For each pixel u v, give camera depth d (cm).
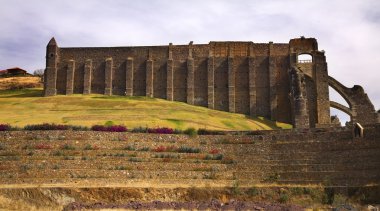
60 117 9938
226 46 13388
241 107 12988
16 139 6994
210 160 6831
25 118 9750
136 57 13412
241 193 5881
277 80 13062
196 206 4972
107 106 11425
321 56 12675
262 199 5847
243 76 13162
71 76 13312
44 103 11888
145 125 9162
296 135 7438
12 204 5069
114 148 7044
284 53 13275
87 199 5469
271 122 12388
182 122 10025
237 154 7119
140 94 13212
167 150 7075
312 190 5925
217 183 6181
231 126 10575
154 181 6122
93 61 13475
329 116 12238
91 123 9138
